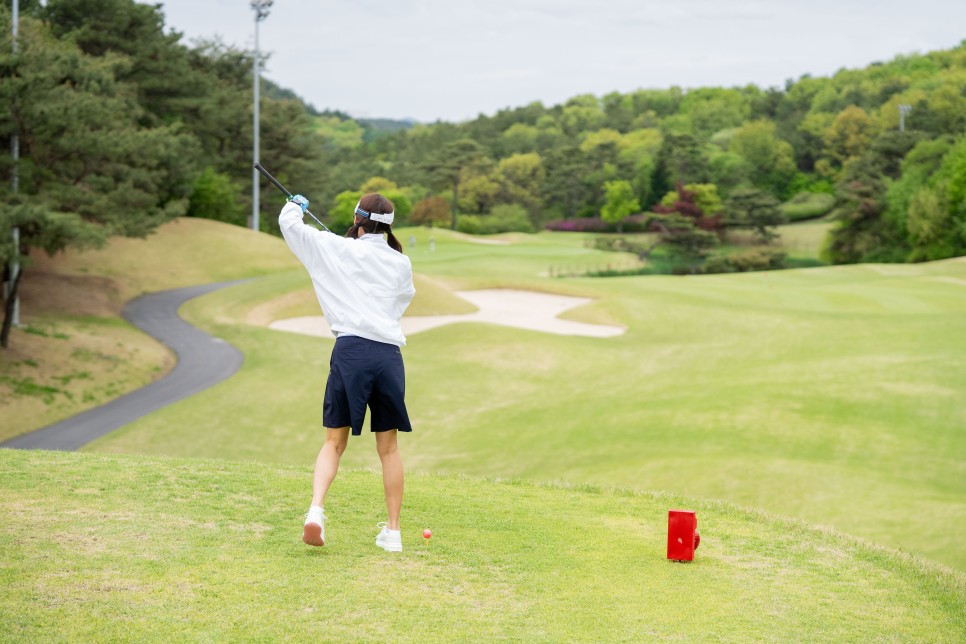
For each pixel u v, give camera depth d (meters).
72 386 29.31
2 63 32.38
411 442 23.84
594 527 6.52
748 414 22.45
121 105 39.34
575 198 143.12
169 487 6.67
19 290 42.78
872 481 16.94
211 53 87.56
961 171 85.81
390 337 5.03
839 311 43.75
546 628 4.25
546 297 48.28
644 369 33.00
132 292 48.44
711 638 4.29
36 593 4.21
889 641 4.46
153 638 3.80
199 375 31.52
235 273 56.47
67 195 34.00
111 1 58.72
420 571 5.00
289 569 4.82
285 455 23.22
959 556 13.07
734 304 44.16
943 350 30.28
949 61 171.75
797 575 5.62
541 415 24.83
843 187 98.00
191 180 61.62
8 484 6.45
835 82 178.25
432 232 96.06
